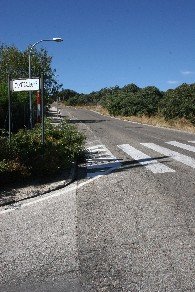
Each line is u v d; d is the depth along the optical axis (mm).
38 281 3838
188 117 31297
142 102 48469
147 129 27016
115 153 13438
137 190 7473
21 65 40062
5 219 5891
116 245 4645
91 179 8781
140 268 3994
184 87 33438
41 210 6297
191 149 14250
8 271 4098
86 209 6242
